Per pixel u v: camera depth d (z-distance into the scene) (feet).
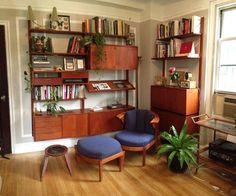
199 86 11.84
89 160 9.20
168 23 12.64
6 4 10.84
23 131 11.82
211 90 11.50
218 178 9.30
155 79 13.78
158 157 10.56
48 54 11.43
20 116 11.68
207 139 11.82
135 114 12.16
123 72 14.33
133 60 13.34
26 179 9.14
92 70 13.08
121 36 13.25
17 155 11.58
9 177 9.29
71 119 11.78
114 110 12.90
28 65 11.40
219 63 11.32
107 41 13.55
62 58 12.26
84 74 12.17
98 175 9.55
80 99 12.69
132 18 14.12
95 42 11.99
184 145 9.53
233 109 10.44
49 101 11.69
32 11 10.84
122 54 12.85
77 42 11.96
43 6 11.52
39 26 11.43
